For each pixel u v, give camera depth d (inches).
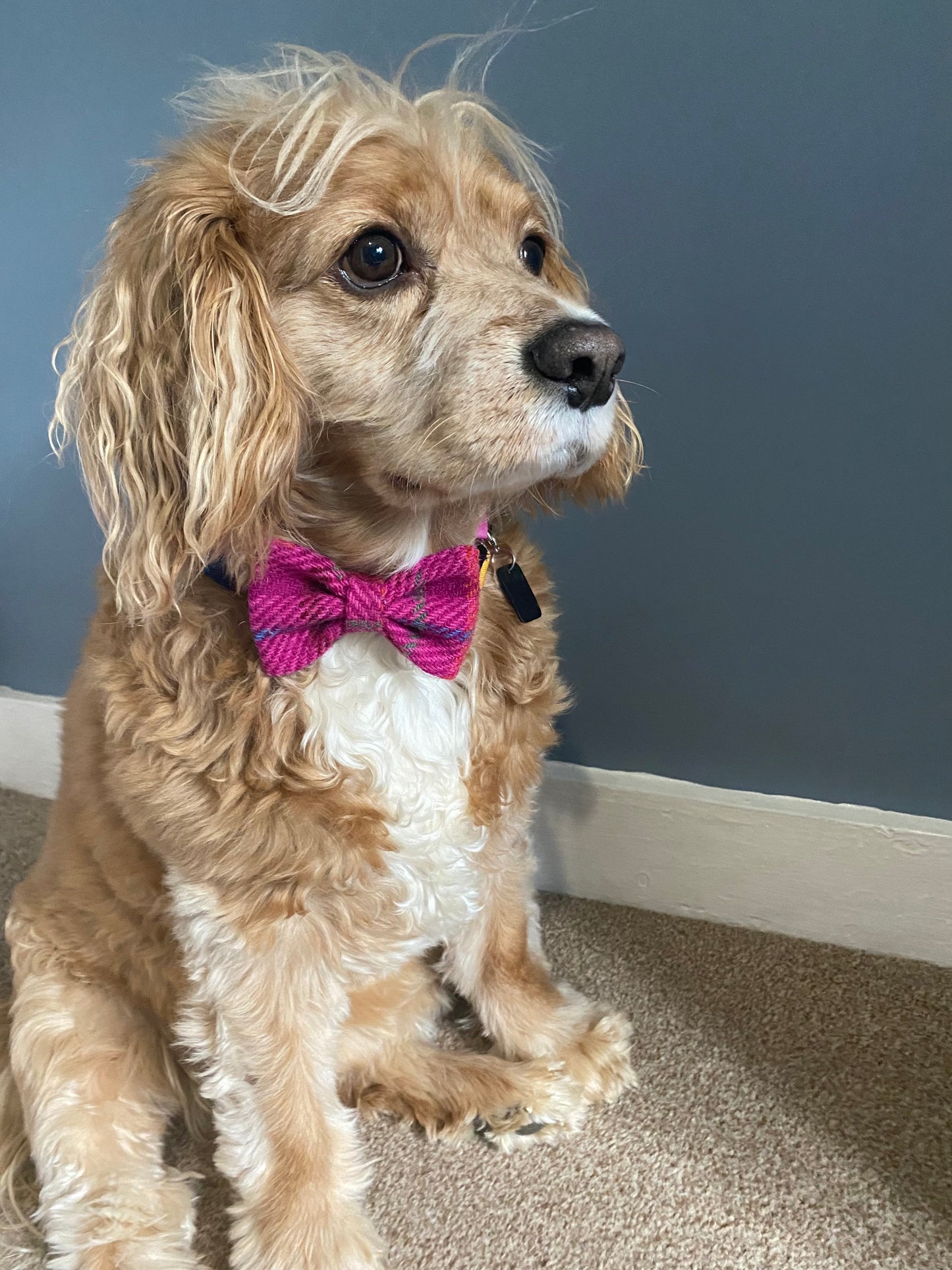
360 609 30.2
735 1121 39.0
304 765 30.7
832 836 47.0
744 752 48.9
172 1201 35.9
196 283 28.3
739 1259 33.2
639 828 51.7
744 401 42.8
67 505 62.3
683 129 40.3
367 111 30.9
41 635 67.7
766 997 45.6
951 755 44.4
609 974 48.0
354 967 35.1
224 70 37.4
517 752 36.8
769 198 39.7
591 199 43.0
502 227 33.0
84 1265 33.7
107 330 30.4
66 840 38.5
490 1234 35.1
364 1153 39.1
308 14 46.5
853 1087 40.0
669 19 39.1
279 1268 33.0
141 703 31.4
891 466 41.3
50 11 51.3
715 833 49.8
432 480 29.5
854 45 36.6
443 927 36.4
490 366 28.1
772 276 40.6
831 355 40.7
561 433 28.3
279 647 29.9
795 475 43.0
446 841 33.9
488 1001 43.4
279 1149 34.1
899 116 36.8
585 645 50.3
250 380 28.6
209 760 30.4
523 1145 38.5
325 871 31.3
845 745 46.5
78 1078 36.9
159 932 35.2
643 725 50.7
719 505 44.9
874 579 43.2
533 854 50.6
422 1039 43.8
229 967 32.8
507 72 42.8
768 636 46.2
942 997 44.6
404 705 32.9
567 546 48.7
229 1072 33.9
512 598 35.9
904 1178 35.6
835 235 39.1
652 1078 41.6
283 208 28.8
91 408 31.0
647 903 53.4
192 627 31.4
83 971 38.4
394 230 29.6
